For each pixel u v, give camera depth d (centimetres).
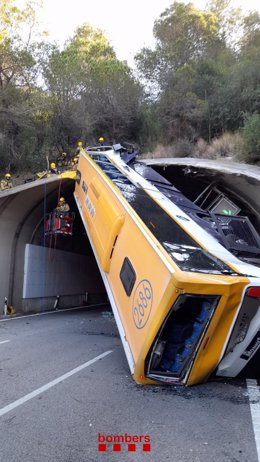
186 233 666
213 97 2422
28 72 2506
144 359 544
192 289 496
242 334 539
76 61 2892
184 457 354
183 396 521
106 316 1759
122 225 766
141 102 3088
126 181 945
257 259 699
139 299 599
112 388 557
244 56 3253
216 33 4238
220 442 385
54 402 499
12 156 2447
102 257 827
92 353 840
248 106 2205
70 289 2314
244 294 513
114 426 423
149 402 498
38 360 763
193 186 1576
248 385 576
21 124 2408
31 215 1867
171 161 1500
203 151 2077
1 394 534
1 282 1727
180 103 2559
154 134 2841
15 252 1827
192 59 3644
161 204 792
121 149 1148
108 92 2931
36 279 1950
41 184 1599
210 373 555
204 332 521
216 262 575
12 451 363
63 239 2186
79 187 1250
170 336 554
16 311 1797
